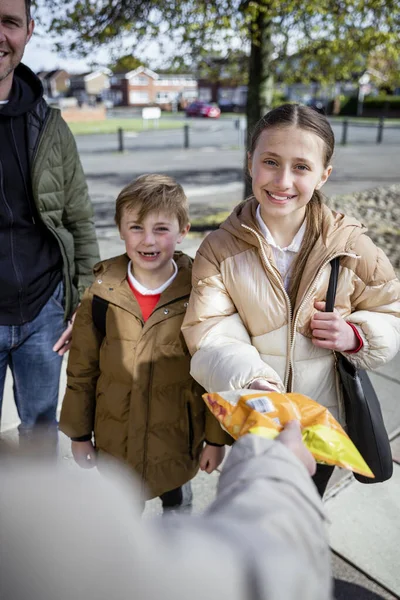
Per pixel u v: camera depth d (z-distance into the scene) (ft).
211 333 5.00
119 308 5.80
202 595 1.49
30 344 6.89
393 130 88.38
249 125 23.41
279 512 2.07
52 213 6.59
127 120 132.36
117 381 5.90
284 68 25.68
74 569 1.40
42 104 6.36
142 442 5.91
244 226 4.85
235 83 28.27
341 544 6.84
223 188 35.70
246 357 4.57
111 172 43.42
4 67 5.76
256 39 21.67
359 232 4.98
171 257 5.94
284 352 5.09
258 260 4.99
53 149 6.41
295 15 19.77
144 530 1.59
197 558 1.55
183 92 232.32
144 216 5.56
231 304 5.15
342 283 4.94
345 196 31.65
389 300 5.04
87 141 73.20
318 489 5.75
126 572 1.44
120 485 1.63
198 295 5.13
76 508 1.46
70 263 7.07
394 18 21.01
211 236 5.26
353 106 146.92
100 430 6.09
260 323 5.06
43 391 7.17
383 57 24.56
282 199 4.70
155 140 74.59
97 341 6.02
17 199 6.29
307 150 4.54
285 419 3.64
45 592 1.39
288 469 2.51
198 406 6.07
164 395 5.89
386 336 4.92
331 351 5.15
